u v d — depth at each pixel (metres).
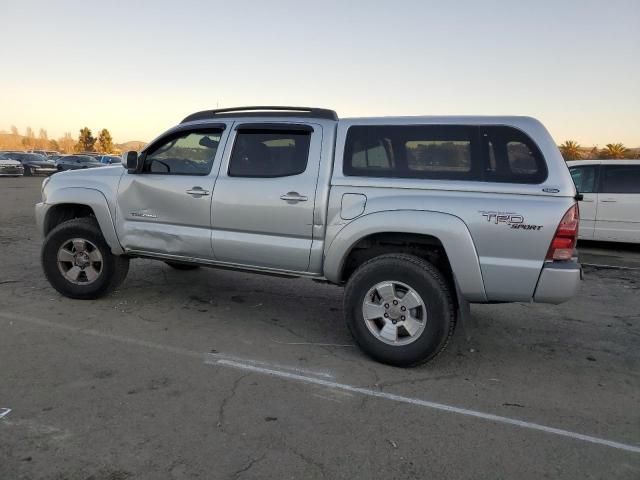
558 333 5.13
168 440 2.90
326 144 4.34
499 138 3.88
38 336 4.41
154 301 5.62
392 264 3.99
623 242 9.85
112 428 3.00
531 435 3.13
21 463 2.63
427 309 3.92
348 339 4.73
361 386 3.73
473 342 4.80
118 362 3.95
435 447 2.95
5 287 5.93
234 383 3.68
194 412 3.23
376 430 3.11
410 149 4.12
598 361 4.42
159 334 4.62
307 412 3.30
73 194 5.27
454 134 4.00
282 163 4.51
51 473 2.56
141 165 5.09
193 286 6.31
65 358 3.98
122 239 5.15
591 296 6.62
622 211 9.59
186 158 4.99
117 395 3.41
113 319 4.95
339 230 4.20
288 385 3.69
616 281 7.49
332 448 2.89
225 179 4.66
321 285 6.64
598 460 2.88
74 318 4.93
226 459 2.74
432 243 4.05
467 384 3.85
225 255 4.73
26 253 7.97
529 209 3.68
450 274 4.24
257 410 3.29
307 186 4.32
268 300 5.88
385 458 2.82
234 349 4.35
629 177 9.64
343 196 4.20
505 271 3.76
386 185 4.07
